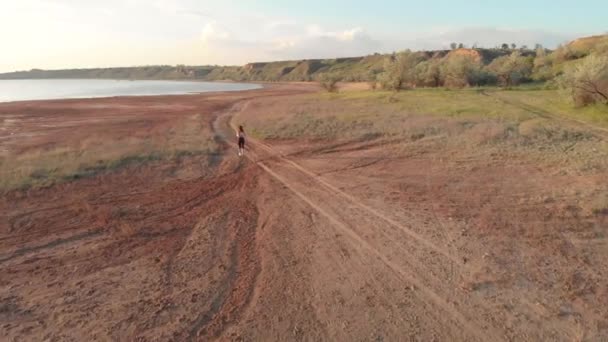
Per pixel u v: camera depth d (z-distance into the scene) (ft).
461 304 21.44
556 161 49.32
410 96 131.75
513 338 18.66
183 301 22.77
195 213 37.32
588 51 177.06
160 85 487.20
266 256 27.86
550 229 30.12
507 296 21.99
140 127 98.78
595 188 38.52
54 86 480.23
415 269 25.22
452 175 46.16
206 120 110.11
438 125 74.74
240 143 62.08
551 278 23.59
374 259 26.78
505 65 164.45
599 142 57.93
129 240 31.50
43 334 20.10
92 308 22.29
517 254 26.58
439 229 31.12
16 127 103.19
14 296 23.68
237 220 35.12
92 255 29.01
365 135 71.46
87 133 89.71
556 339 18.51
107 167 54.39
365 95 148.87
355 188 42.93
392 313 20.89
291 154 61.57
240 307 22.02
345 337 19.20
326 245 29.19
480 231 30.40
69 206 39.83
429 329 19.52
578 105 88.02
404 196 39.50
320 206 37.68
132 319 21.17
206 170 53.57
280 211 36.81
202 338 19.56
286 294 23.06
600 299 21.38
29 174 49.93
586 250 26.78
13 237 32.60
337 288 23.44
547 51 268.41
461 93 134.72
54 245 30.94
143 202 40.81
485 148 57.82
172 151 62.59
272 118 100.07
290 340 19.17
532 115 82.99
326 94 184.34
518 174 45.09
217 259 27.84
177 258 28.14
